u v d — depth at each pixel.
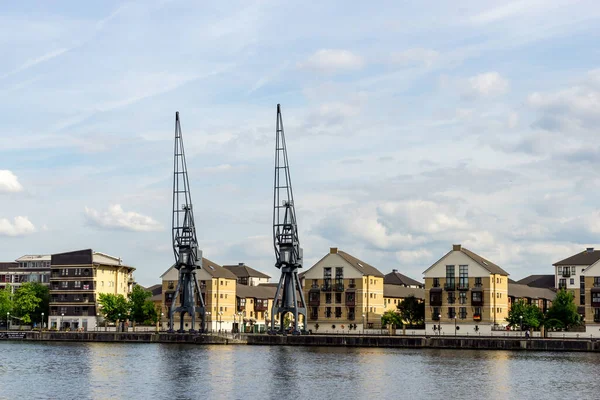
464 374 135.12
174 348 197.88
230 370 141.62
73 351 186.38
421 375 133.62
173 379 128.62
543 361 157.00
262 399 108.50
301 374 135.12
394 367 145.88
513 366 147.50
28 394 112.56
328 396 111.38
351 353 179.38
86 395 111.62
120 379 128.62
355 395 112.31
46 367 146.88
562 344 183.50
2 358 165.38
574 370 141.00
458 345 193.25
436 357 166.88
